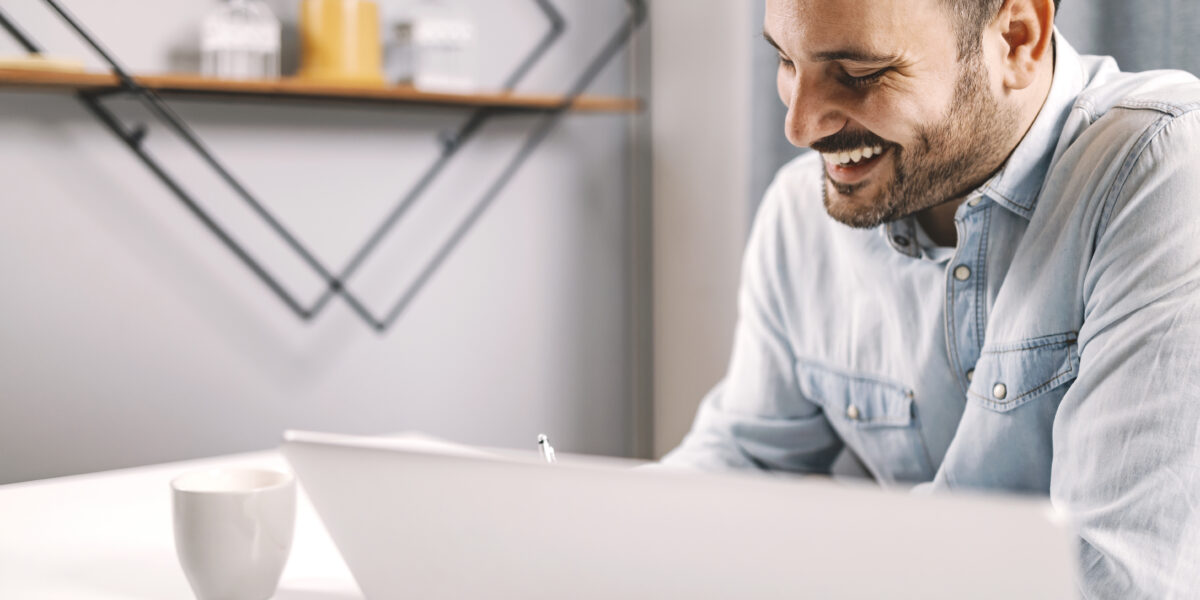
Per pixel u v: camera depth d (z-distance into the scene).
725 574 0.50
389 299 1.93
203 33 1.67
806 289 1.08
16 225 1.60
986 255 0.92
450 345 1.99
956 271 0.93
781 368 1.11
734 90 1.96
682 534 0.50
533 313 2.07
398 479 0.57
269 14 1.66
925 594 0.46
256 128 1.78
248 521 0.66
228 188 1.76
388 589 0.62
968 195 0.90
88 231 1.66
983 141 0.86
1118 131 0.83
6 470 1.62
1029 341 0.88
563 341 2.11
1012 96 0.86
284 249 1.82
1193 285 0.74
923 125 0.84
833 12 0.81
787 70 0.89
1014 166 0.88
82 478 0.98
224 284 1.77
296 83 1.63
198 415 1.76
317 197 1.84
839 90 0.85
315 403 1.87
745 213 1.95
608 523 0.52
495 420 2.04
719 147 2.01
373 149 1.88
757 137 1.81
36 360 1.63
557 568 0.54
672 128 2.12
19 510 0.88
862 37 0.80
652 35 2.14
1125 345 0.76
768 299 1.12
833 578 0.47
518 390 2.07
